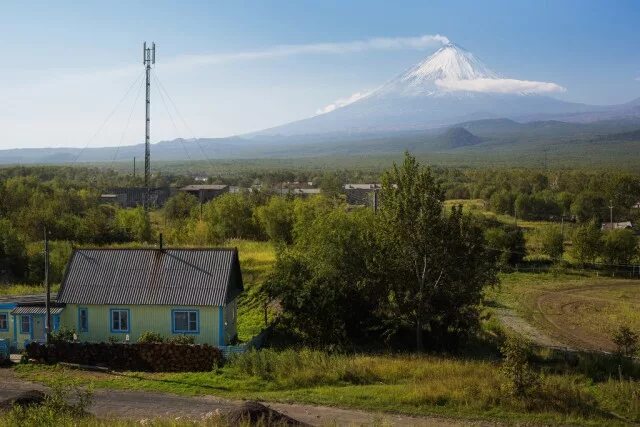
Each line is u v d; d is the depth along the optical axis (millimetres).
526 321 50656
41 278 57000
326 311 37125
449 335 37781
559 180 164375
